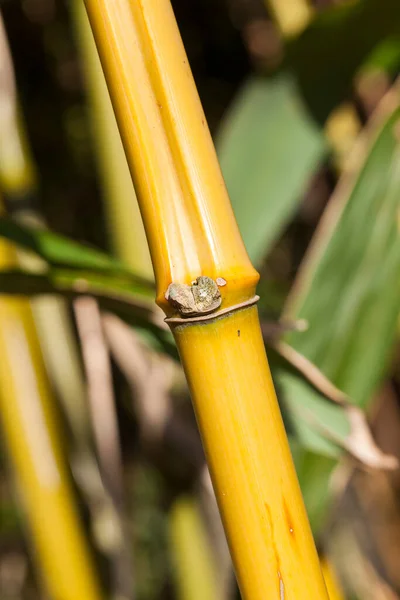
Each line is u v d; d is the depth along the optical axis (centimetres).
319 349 66
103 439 74
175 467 79
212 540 80
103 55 43
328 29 66
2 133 76
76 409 85
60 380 84
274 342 55
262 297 126
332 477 66
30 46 134
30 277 55
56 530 77
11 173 76
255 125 73
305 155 73
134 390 78
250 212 73
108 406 74
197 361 43
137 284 56
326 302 65
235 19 122
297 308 65
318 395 57
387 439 96
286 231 131
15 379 75
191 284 43
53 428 77
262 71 71
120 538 81
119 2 43
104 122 75
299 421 59
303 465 65
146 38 43
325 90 71
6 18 130
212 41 141
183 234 43
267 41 118
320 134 73
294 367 56
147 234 44
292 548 44
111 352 85
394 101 64
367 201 65
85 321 73
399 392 96
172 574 101
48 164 141
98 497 84
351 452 56
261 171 73
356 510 96
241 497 44
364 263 65
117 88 43
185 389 85
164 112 43
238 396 43
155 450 78
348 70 70
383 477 106
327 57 69
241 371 43
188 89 43
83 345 73
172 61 43
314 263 65
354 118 87
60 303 85
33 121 140
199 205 43
